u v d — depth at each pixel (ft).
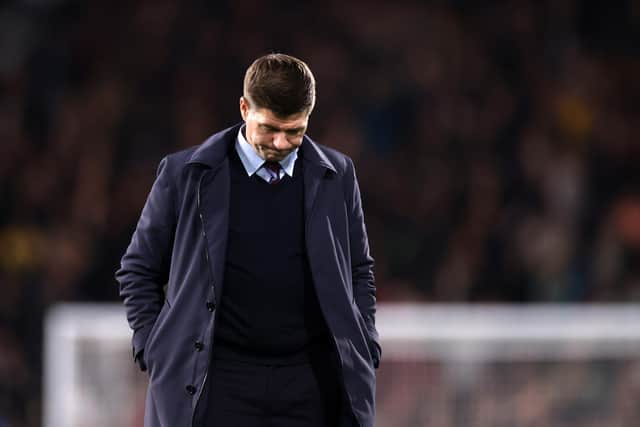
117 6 120.37
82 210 107.04
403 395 75.46
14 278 102.68
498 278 108.78
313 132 115.85
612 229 112.47
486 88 121.19
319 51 120.37
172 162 39.27
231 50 119.24
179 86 116.67
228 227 38.04
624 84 125.59
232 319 38.09
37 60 117.19
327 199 39.09
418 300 105.29
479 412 75.87
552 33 126.41
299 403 38.63
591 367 76.64
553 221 111.55
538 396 76.38
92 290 104.01
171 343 38.14
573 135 120.47
